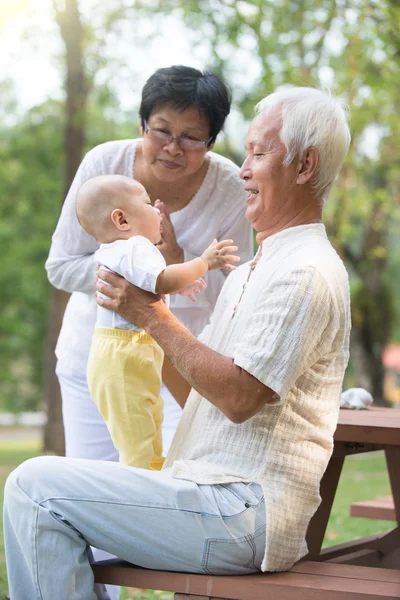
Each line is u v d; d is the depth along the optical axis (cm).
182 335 333
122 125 2119
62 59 1752
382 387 2130
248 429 324
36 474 320
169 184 451
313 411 328
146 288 342
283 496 318
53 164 2559
